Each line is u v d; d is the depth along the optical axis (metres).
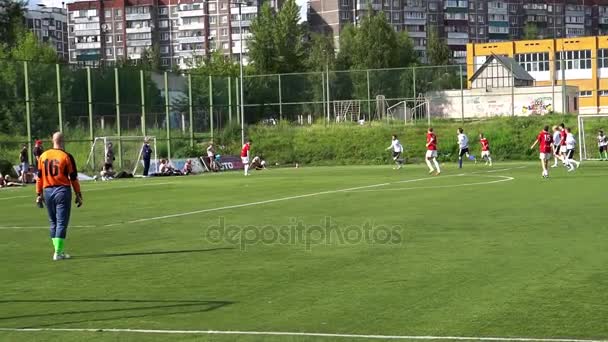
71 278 11.64
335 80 63.12
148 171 46.31
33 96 42.69
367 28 103.88
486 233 15.10
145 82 50.75
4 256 14.05
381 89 62.78
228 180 37.50
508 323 8.14
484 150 46.41
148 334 8.07
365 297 9.66
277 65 93.75
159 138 51.97
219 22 145.12
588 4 168.38
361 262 12.27
